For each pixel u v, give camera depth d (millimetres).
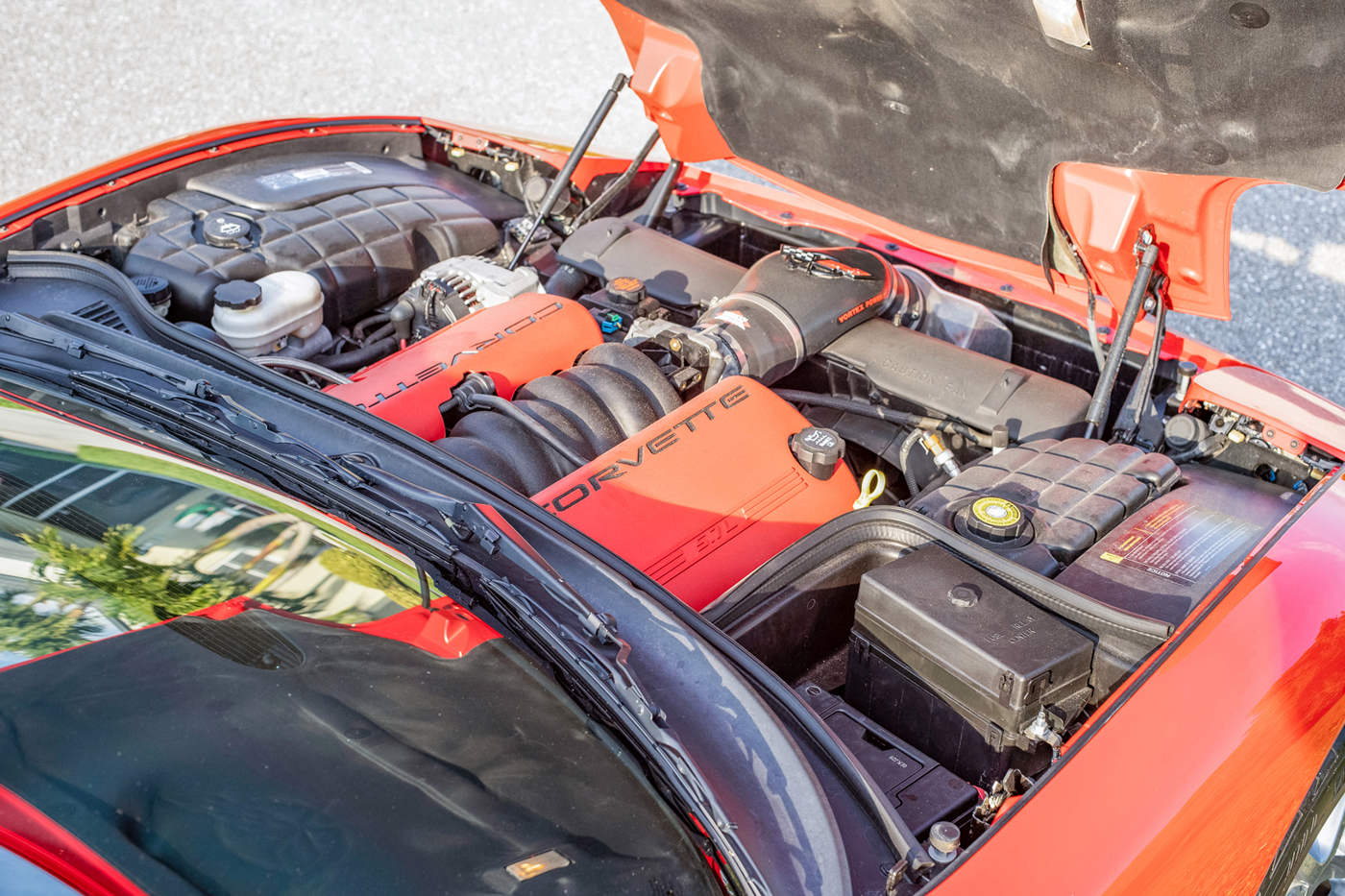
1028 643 1826
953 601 1912
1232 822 1638
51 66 6445
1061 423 2643
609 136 6312
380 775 1321
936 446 2578
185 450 1832
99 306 2645
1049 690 1813
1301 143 1881
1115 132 2115
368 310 3211
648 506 2268
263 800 1245
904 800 1668
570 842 1322
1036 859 1421
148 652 1377
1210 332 5117
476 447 2320
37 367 2111
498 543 1696
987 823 1579
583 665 1524
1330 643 1872
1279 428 2543
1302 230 5676
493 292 3027
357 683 1437
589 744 1462
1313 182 1959
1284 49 1688
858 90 2508
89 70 6426
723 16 2527
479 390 2555
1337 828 2023
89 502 1597
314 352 2973
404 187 3496
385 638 1524
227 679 1374
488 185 3918
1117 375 2947
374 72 6785
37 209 2879
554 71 6887
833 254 3061
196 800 1223
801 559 2115
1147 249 2412
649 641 1640
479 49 7004
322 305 2941
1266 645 1798
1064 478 2355
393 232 3244
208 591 1500
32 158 5812
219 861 1176
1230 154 1998
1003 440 2521
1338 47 1639
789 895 1316
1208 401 2686
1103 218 2408
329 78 6645
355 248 3139
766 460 2430
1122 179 2326
